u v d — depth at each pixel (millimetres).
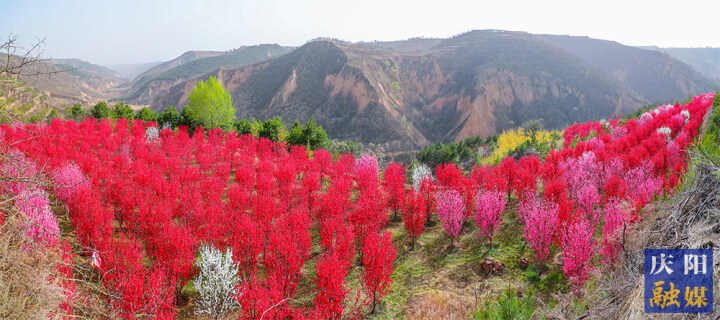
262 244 9531
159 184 11898
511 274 8727
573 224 8461
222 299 8078
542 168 14828
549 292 7641
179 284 8305
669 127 21719
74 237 8953
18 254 4180
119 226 11281
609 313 4066
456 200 11039
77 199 9570
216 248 9547
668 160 13539
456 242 11148
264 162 17438
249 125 34156
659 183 9477
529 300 6668
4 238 4309
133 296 6102
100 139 21688
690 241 3799
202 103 34594
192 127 34938
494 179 14359
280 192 14266
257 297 6746
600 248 6988
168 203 10930
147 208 10266
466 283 8734
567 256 7762
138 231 10367
